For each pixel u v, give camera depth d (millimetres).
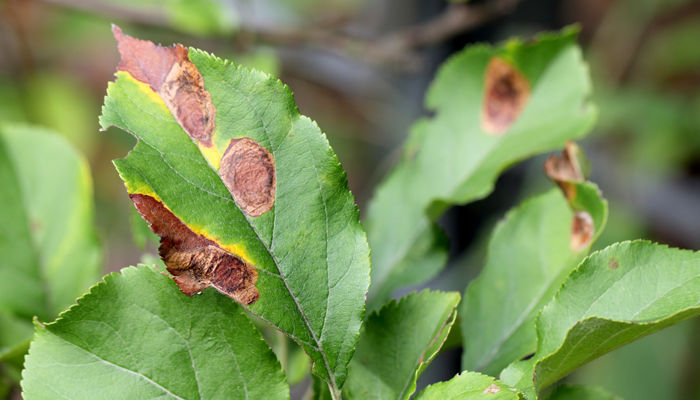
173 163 296
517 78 386
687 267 300
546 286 339
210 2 614
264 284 298
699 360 907
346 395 311
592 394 319
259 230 300
